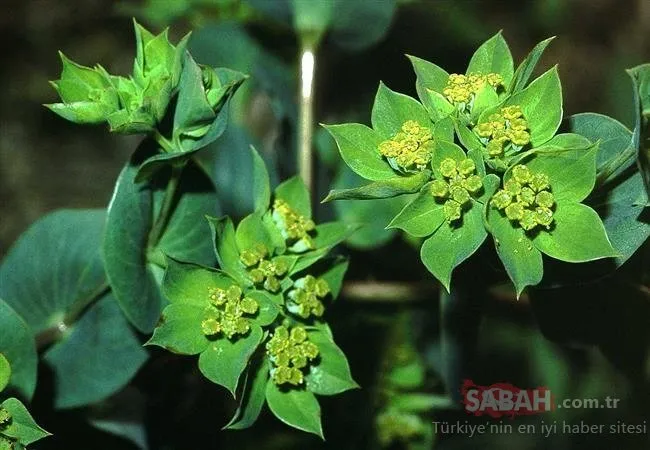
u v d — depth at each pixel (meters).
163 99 0.23
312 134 0.30
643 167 0.22
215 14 0.33
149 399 0.28
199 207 0.25
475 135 0.22
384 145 0.22
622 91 0.39
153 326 0.25
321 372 0.24
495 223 0.22
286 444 0.29
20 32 0.42
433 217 0.22
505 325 0.30
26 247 0.27
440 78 0.23
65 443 0.28
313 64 0.30
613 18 0.40
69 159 0.41
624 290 0.26
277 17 0.30
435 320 0.29
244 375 0.24
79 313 0.27
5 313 0.24
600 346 0.26
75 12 0.42
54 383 0.27
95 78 0.24
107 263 0.25
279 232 0.24
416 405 0.29
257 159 0.24
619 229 0.23
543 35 0.40
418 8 0.34
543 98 0.22
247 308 0.23
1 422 0.23
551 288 0.25
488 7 0.40
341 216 0.30
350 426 0.29
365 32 0.30
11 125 0.42
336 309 0.29
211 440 0.29
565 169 0.22
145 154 0.24
